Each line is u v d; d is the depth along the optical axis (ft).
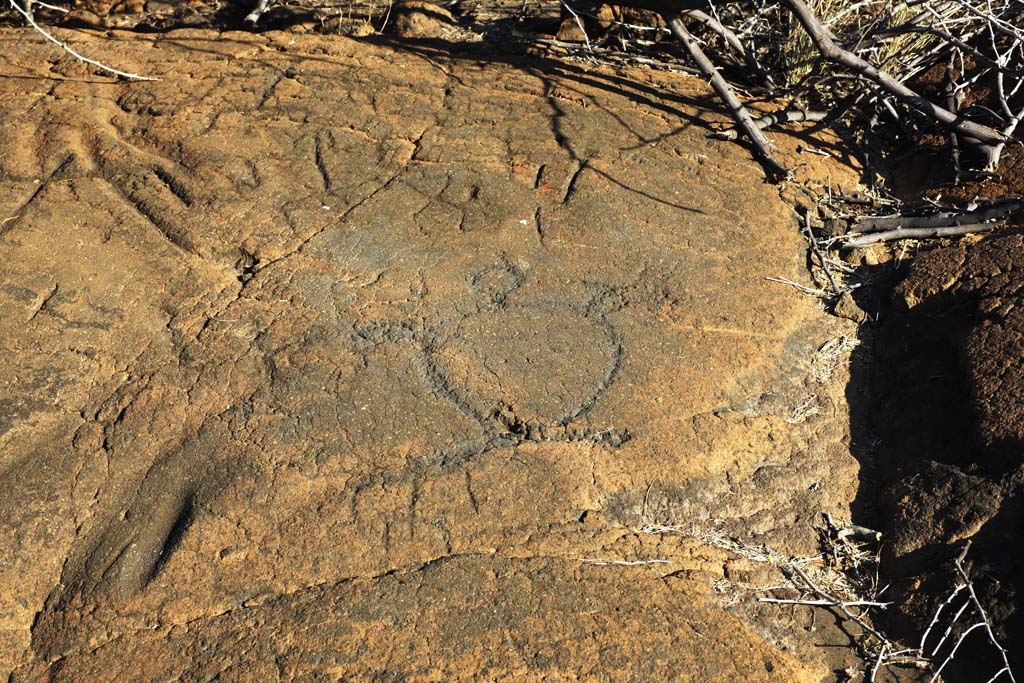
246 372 12.40
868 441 12.92
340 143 16.12
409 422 12.11
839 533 11.71
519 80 17.62
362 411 12.14
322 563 10.63
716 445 12.32
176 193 15.05
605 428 12.28
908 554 11.41
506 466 11.69
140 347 12.64
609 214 15.19
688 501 11.76
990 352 12.39
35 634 10.27
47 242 13.85
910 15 18.21
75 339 12.65
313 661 9.86
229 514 10.89
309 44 18.02
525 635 10.22
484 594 10.52
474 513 11.19
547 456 11.86
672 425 12.43
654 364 13.07
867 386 13.61
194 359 12.50
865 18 19.03
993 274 13.32
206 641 10.05
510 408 12.39
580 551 11.03
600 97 17.54
